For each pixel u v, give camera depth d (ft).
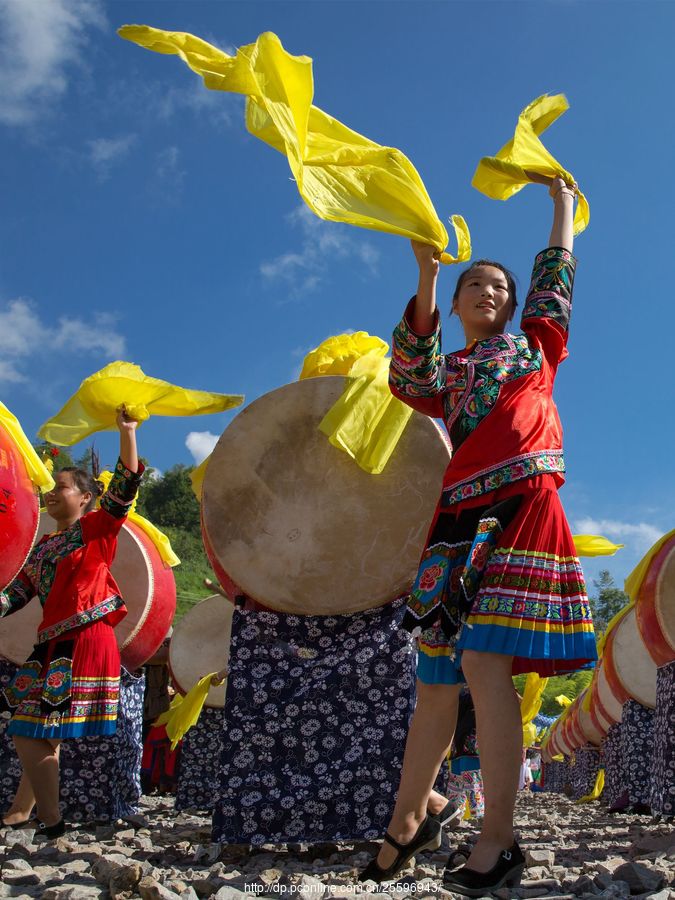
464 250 10.04
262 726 11.57
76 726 12.94
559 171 9.58
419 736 8.38
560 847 13.60
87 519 13.85
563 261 9.12
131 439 13.35
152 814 19.94
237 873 9.67
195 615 23.12
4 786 16.47
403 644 11.80
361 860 10.67
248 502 11.95
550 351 8.86
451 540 8.14
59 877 9.39
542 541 7.78
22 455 11.20
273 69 8.47
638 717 24.84
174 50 8.52
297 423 12.10
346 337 13.64
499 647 7.44
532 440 8.16
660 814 17.19
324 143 8.87
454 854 7.90
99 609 13.51
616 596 315.99
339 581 11.71
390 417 11.81
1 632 17.25
